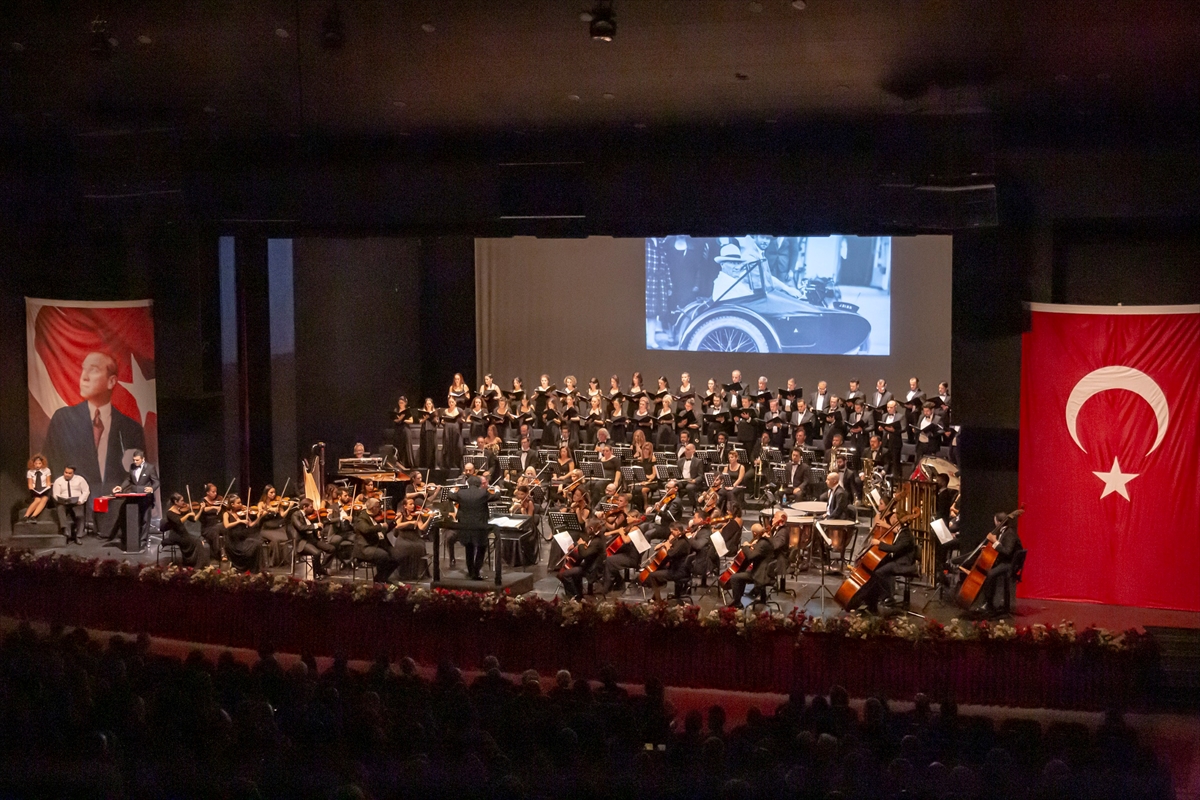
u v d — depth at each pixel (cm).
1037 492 1603
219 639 1512
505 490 1991
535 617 1393
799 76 1330
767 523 1700
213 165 1725
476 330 2812
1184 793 1081
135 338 2031
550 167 1645
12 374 2067
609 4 1128
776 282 2589
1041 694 1287
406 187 1700
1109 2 1099
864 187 1566
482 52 1284
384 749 958
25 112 1523
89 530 2052
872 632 1313
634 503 1970
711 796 896
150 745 968
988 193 1411
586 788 903
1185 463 1536
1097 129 1480
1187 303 1559
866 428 2223
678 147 1616
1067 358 1573
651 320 2698
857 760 901
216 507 1755
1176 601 1557
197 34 1242
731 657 1349
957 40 1205
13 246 2050
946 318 2467
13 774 922
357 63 1323
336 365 2395
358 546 1672
